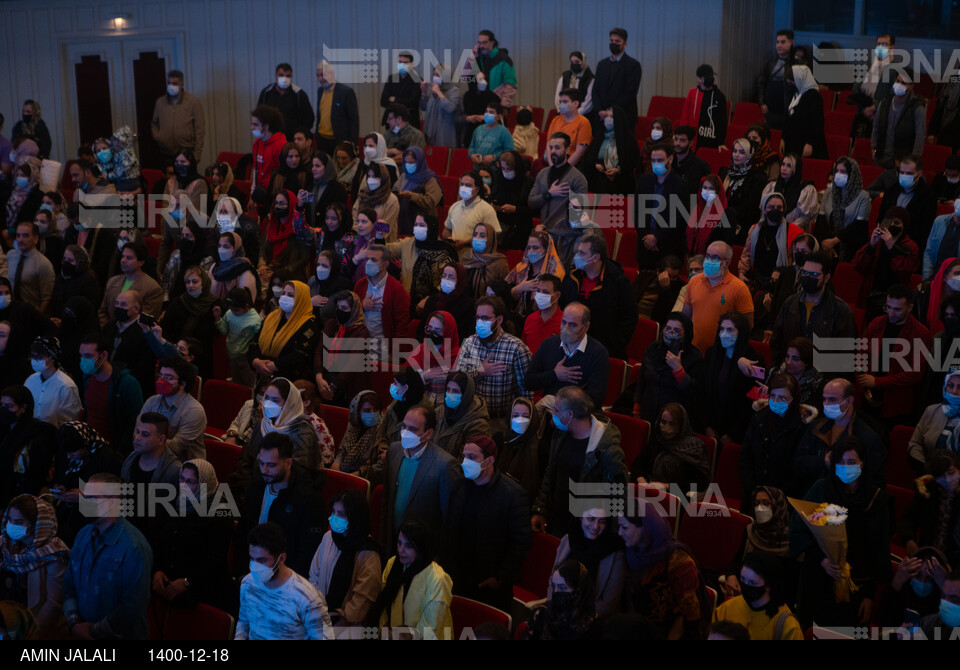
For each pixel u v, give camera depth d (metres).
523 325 7.69
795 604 5.30
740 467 6.11
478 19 13.35
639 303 8.38
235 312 8.04
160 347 7.62
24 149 11.70
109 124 14.98
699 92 10.86
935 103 12.32
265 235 9.67
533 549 5.68
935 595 4.97
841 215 8.78
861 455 5.18
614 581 4.80
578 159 10.01
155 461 5.87
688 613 4.66
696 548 5.89
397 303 7.89
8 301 8.22
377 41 13.77
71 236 10.30
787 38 11.80
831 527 5.04
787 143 10.81
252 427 7.05
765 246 8.12
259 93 14.32
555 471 5.72
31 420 6.61
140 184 11.73
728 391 6.61
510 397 6.55
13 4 14.94
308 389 6.97
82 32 14.76
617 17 12.72
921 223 8.59
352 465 6.67
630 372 7.41
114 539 5.14
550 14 13.02
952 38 12.54
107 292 8.88
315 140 12.45
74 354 8.18
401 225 9.64
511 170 9.59
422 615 4.80
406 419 5.52
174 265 9.33
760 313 7.93
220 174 11.12
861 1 13.10
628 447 6.62
